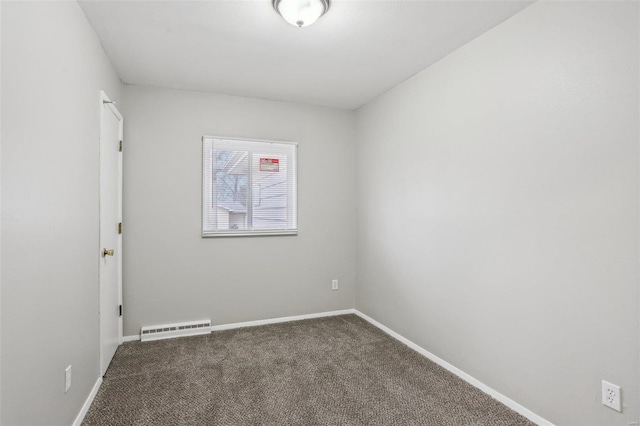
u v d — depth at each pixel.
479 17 2.08
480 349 2.29
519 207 2.02
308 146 3.83
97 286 2.23
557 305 1.81
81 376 1.91
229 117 3.50
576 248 1.72
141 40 2.36
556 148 1.81
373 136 3.66
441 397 2.19
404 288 3.12
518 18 2.03
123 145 3.12
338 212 3.98
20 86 1.24
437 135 2.70
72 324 1.76
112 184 2.68
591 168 1.65
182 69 2.85
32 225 1.33
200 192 3.39
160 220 3.25
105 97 2.41
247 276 3.57
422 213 2.88
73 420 1.78
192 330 3.30
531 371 1.95
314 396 2.19
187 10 2.01
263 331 3.40
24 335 1.27
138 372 2.50
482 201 2.28
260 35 2.31
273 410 2.03
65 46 1.68
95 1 1.89
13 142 1.19
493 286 2.20
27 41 1.29
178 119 3.31
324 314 3.92
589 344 1.67
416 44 2.43
